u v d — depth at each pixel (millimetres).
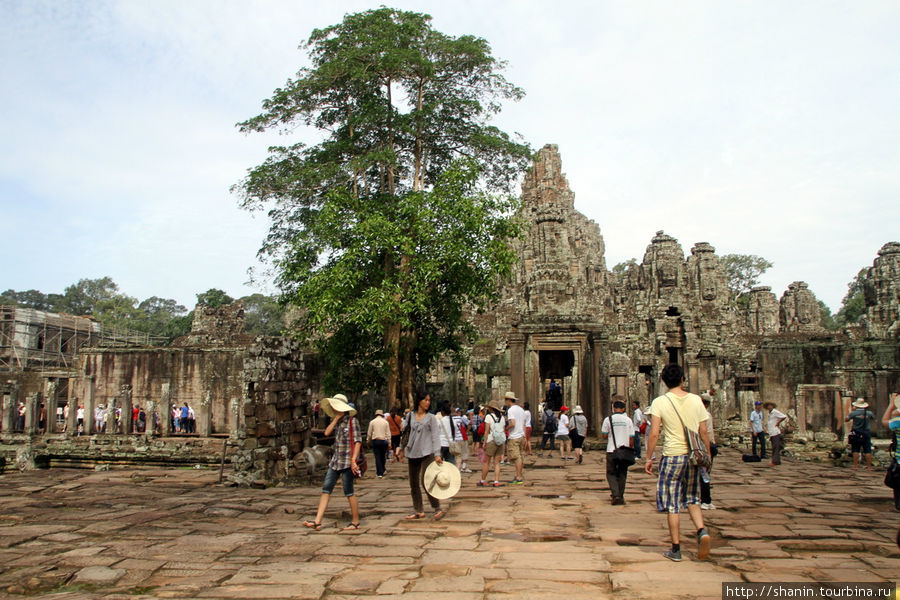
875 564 8297
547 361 35375
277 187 27328
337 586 7445
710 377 33688
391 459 22422
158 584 7684
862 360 36375
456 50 27641
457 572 7961
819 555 8805
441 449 12367
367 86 28281
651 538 9750
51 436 30438
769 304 62906
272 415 16625
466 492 14953
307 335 26062
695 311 34656
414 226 24078
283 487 15852
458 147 29984
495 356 37469
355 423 10961
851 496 14000
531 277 31141
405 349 26688
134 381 41312
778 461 20625
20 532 10242
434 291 26391
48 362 51062
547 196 60906
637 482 16703
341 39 27641
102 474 17125
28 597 7352
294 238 26828
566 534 10055
